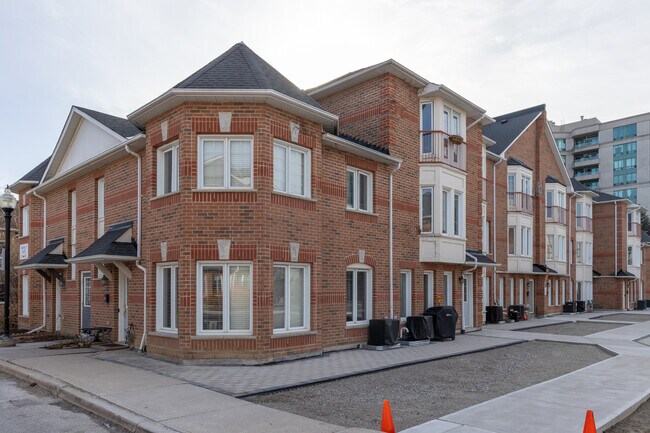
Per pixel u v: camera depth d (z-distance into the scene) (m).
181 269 11.30
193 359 11.11
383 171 15.62
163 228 12.09
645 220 68.62
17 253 25.72
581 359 13.33
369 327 14.44
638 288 45.94
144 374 9.89
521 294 29.05
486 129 31.16
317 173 12.95
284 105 11.88
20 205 23.08
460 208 18.59
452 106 18.44
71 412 7.72
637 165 81.06
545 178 32.03
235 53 12.91
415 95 17.28
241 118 11.55
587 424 5.57
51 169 19.36
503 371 11.36
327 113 12.62
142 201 13.65
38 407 8.01
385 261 15.46
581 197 37.69
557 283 33.50
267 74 12.76
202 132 11.53
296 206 12.28
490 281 25.52
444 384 9.83
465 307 20.12
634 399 8.48
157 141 12.54
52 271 18.31
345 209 14.14
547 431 6.66
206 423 6.74
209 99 11.48
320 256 12.86
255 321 11.23
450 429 6.71
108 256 12.97
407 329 15.74
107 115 17.88
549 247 32.09
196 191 11.36
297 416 7.11
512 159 27.97
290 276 12.27
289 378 9.72
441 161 17.33
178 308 11.50
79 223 17.36
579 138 89.62
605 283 41.22
